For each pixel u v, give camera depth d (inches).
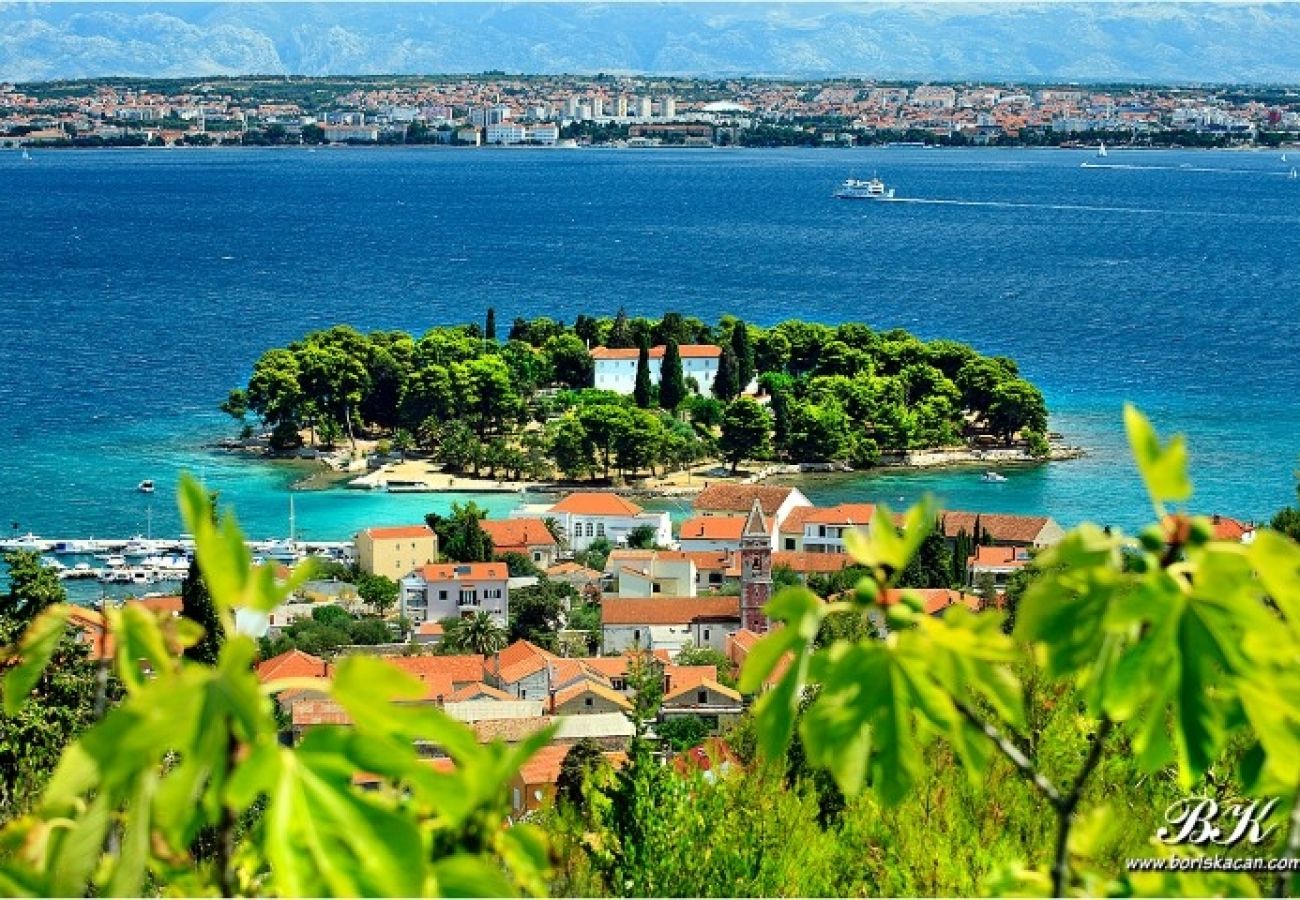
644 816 1815.9
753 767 1803.6
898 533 632.4
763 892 1665.8
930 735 703.1
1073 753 1513.3
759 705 613.6
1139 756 660.7
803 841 1684.3
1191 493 592.1
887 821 1587.1
